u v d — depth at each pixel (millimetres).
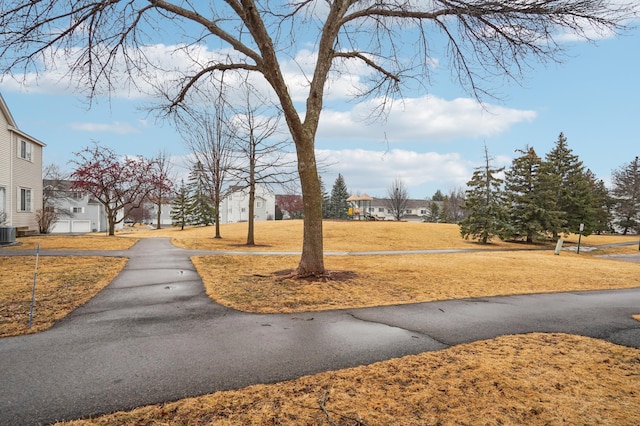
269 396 3580
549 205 36281
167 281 9867
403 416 3234
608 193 60625
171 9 8055
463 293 9148
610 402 3553
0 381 3879
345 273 11250
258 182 22859
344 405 3412
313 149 10016
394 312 7027
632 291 10188
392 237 33719
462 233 34375
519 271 13883
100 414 3242
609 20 6738
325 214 84438
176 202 49844
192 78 9672
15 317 6332
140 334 5492
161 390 3695
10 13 6227
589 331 6031
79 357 4562
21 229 23312
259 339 5301
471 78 8891
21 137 23391
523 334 5793
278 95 9164
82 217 56188
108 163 28891
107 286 9141
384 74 11164
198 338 5320
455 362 4504
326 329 5844
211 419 3168
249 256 16641
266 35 8648
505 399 3572
